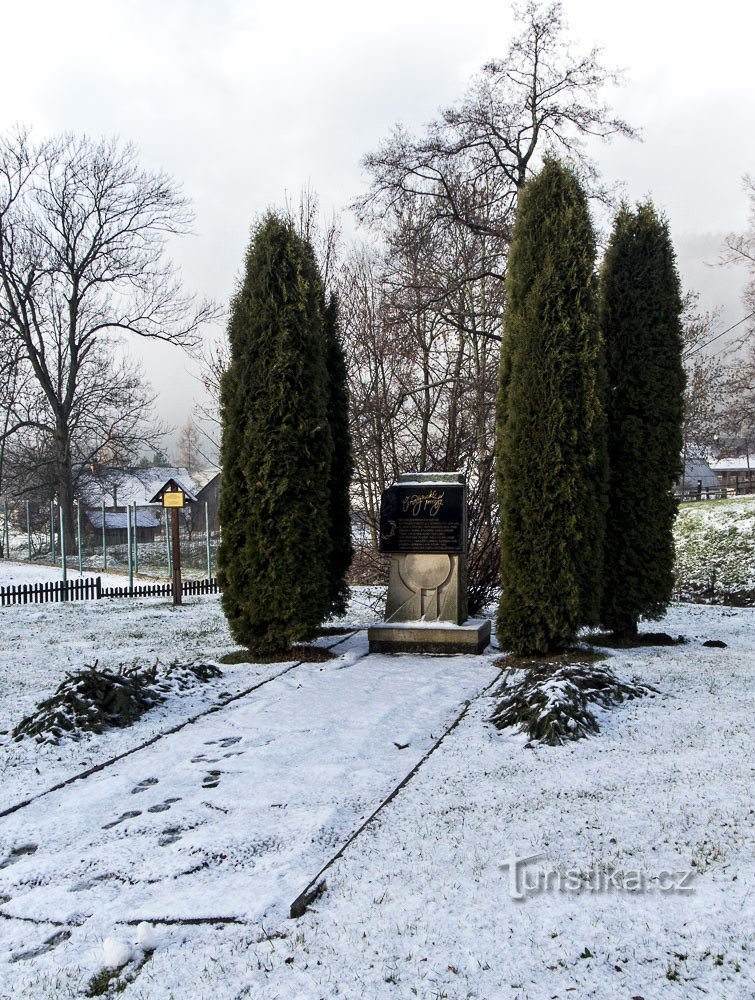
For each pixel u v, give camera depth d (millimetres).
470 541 14188
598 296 10047
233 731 7254
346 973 3418
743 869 4059
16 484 39531
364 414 20391
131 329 34719
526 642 10008
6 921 4074
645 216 10773
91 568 31766
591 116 21969
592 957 3414
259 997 3307
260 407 10562
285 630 10555
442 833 4809
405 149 22281
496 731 6973
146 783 6012
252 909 4004
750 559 23562
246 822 5145
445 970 3393
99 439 37281
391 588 11328
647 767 5688
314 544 10656
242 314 10828
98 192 32969
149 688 8266
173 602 20328
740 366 32406
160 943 3789
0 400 33906
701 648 10461
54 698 7543
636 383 10672
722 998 3086
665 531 10758
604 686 7512
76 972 3584
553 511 9766
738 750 5918
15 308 32688
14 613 18266
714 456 35812
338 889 4195
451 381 20688
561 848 4469
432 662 10305
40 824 5281
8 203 32156
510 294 10320
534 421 9859
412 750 6586
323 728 7230
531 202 10195
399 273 22484
